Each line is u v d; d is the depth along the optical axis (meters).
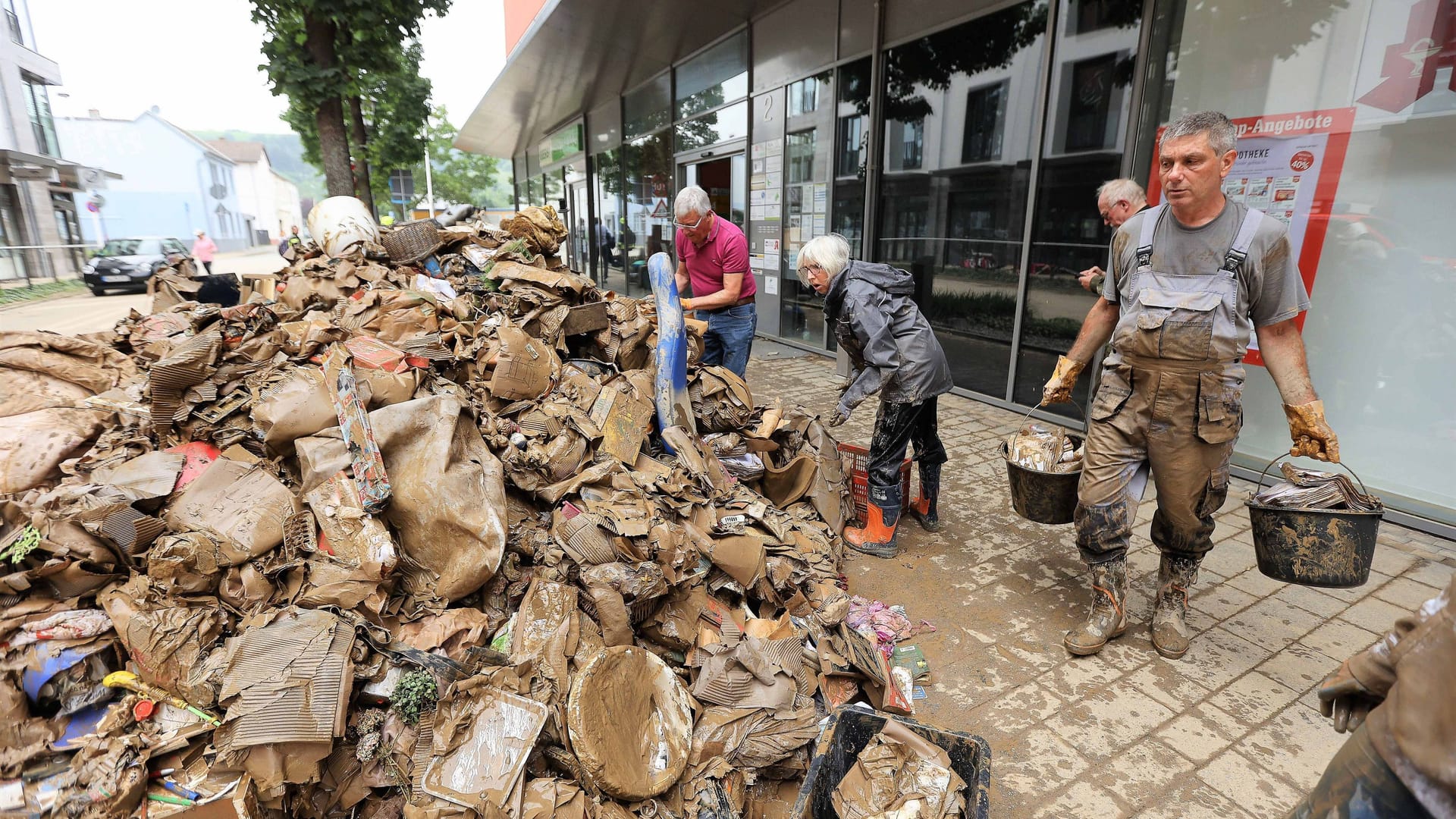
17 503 1.94
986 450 5.22
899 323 3.40
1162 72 4.66
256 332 2.64
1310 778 2.24
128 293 19.62
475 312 3.16
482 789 1.67
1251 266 2.37
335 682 1.70
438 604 2.03
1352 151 3.90
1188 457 2.58
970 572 3.52
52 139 31.38
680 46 10.08
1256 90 4.23
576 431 2.65
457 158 56.72
